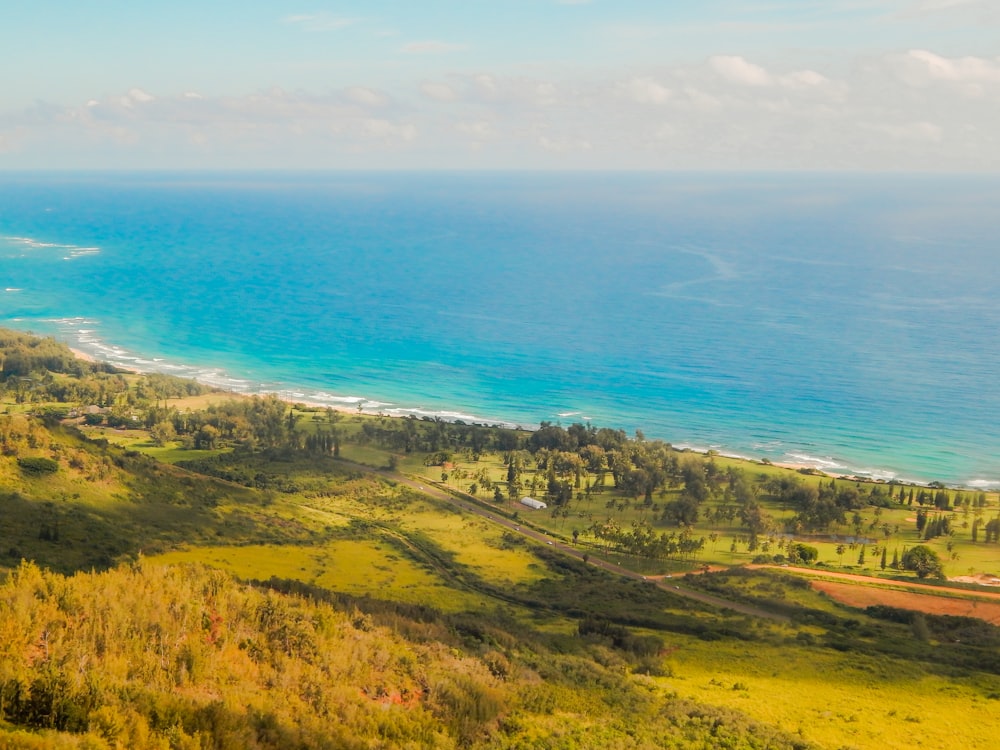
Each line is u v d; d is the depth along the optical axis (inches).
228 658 2228.1
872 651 3804.1
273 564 4970.5
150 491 5930.1
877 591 5009.8
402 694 2364.7
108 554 4338.1
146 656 2080.5
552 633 3860.7
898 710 2952.8
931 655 3767.2
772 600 4845.0
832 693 3139.8
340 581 4840.1
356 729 2064.5
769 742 2484.0
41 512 4808.1
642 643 3713.1
